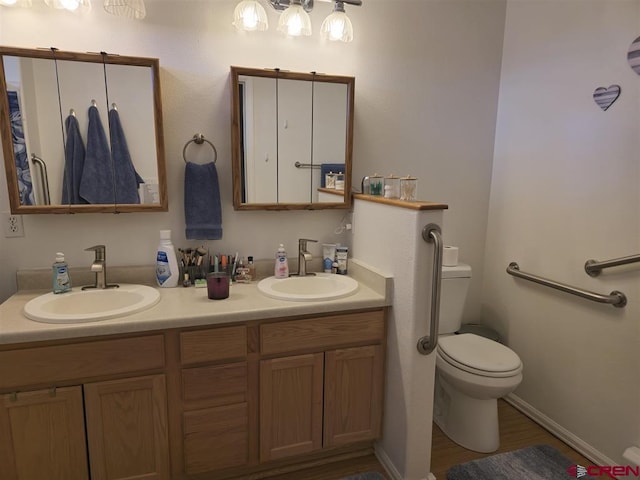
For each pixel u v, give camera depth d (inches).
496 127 95.1
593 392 74.7
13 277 69.4
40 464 56.4
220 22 72.5
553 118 80.6
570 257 78.3
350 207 83.0
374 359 70.6
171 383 60.4
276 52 76.1
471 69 90.5
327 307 65.2
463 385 75.1
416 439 66.8
